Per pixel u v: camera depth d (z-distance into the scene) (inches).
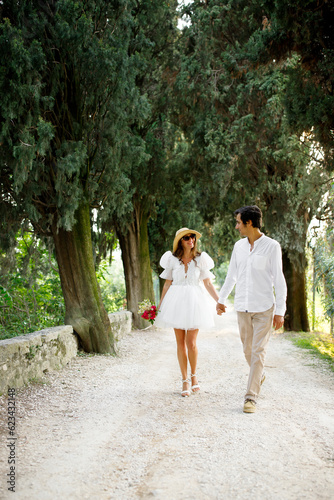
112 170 310.5
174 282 195.3
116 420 156.2
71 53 269.9
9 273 338.6
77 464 117.9
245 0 413.1
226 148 435.8
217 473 110.0
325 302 337.1
